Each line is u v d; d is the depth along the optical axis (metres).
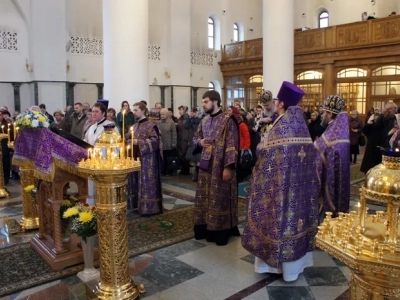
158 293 2.91
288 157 2.90
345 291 2.90
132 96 7.13
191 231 4.35
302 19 18.88
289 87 2.93
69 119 8.02
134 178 5.31
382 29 12.80
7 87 12.89
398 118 5.57
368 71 13.34
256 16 19.95
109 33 7.04
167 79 16.27
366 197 1.37
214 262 3.48
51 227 3.72
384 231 1.44
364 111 13.57
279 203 2.89
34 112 3.49
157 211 5.02
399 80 12.59
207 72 18.02
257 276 3.19
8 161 7.33
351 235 1.42
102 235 2.67
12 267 3.43
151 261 3.53
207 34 17.98
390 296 1.30
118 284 2.71
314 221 3.12
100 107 4.04
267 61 10.03
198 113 8.53
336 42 13.99
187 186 6.90
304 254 3.02
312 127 7.36
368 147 6.90
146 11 7.23
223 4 18.42
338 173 3.92
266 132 3.12
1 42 12.62
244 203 5.54
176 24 16.14
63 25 13.21
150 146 4.84
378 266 1.21
